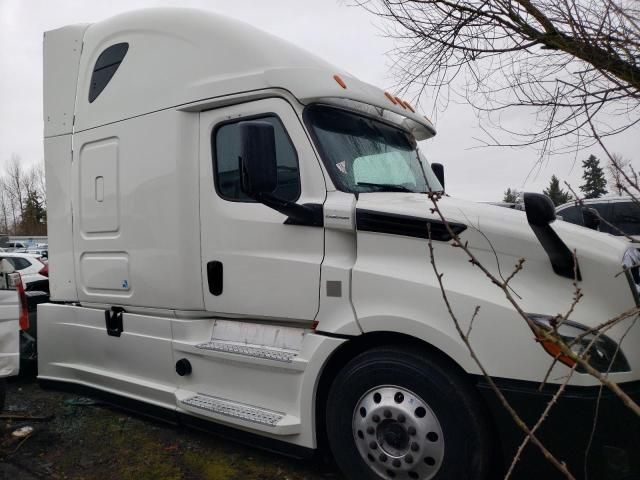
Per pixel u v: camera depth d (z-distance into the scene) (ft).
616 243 9.35
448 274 9.29
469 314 8.80
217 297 12.03
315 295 10.47
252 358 11.14
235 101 11.82
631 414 8.09
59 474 11.32
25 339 18.38
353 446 9.96
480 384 8.69
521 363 8.36
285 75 11.09
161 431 13.52
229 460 11.88
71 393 16.05
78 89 15.31
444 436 8.96
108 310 14.42
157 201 12.87
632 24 8.34
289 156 11.17
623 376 8.16
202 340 12.35
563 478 8.27
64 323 15.56
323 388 10.72
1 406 13.97
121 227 13.76
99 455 12.20
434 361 9.20
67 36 15.84
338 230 10.44
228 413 11.23
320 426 10.79
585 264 8.70
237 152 11.89
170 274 12.61
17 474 11.33
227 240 11.82
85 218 14.78
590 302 8.57
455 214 9.54
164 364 12.96
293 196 11.07
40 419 14.19
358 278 9.93
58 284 15.84
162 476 11.16
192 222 12.44
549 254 8.70
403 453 9.36
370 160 11.89
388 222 9.89
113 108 14.08
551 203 8.64
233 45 11.97
